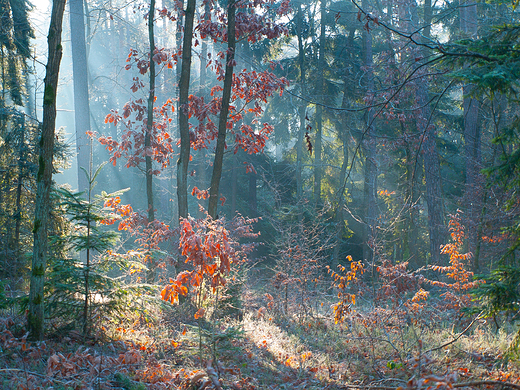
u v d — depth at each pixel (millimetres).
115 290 6777
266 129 11992
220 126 10367
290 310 11336
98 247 6785
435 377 4156
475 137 16000
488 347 7449
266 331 9203
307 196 27969
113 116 11203
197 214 22969
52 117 5664
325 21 24484
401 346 7527
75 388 4414
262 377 6258
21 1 13891
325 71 25609
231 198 26578
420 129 17234
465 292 9984
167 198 25984
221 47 23234
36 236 5699
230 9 10383
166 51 11250
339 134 25359
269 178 26578
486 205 11203
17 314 6672
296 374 6516
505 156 5453
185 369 5852
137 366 5688
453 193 23406
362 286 9320
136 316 7609
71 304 6539
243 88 11609
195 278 6039
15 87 13867
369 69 15172
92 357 5324
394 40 15734
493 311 5285
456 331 9188
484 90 4949
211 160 25578
